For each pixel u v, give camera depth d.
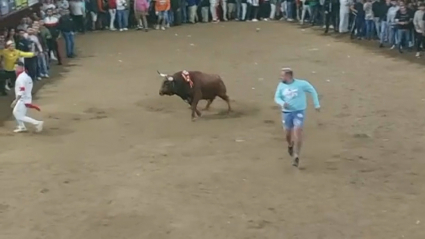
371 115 17.25
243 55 26.69
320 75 22.48
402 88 20.17
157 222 10.91
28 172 13.39
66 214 11.33
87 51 28.70
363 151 14.37
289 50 27.55
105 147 15.01
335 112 17.64
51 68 25.05
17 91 16.17
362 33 29.91
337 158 13.95
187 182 12.69
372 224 10.71
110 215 11.23
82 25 34.00
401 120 16.70
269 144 15.02
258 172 13.19
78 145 15.18
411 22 25.97
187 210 11.38
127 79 22.69
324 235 10.34
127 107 18.80
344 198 11.80
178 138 15.64
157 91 20.77
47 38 24.91
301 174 13.02
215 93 17.53
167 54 27.33
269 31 33.06
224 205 11.57
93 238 10.38
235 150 14.62
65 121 17.33
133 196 12.05
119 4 34.56
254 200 11.78
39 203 11.82
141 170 13.41
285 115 13.40
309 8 35.00
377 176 12.86
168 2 34.97
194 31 33.69
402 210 11.23
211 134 15.93
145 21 34.47
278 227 10.66
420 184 12.41
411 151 14.32
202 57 26.45
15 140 15.65
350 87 20.53
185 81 16.98
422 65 23.59
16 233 10.62
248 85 21.31
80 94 20.56
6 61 20.42
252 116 17.56
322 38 30.36
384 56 25.55
